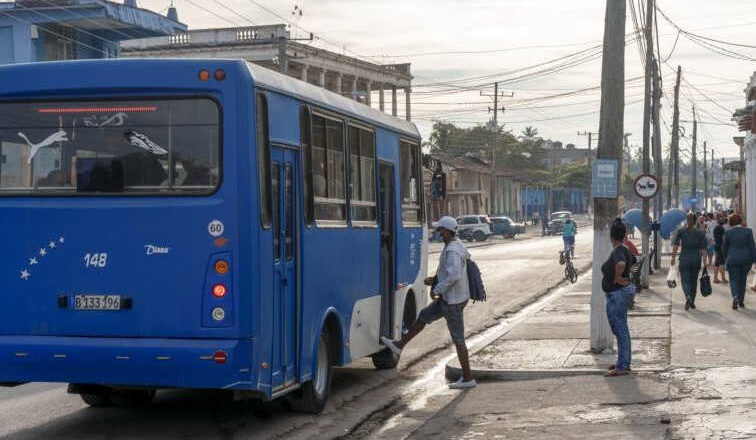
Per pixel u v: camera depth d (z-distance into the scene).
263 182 10.68
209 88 10.40
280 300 11.12
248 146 10.37
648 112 34.59
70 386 12.54
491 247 69.62
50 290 10.71
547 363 15.80
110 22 40.94
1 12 39.78
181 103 10.51
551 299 30.44
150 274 10.48
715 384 13.41
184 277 10.41
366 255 14.10
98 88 10.55
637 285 29.14
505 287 34.81
